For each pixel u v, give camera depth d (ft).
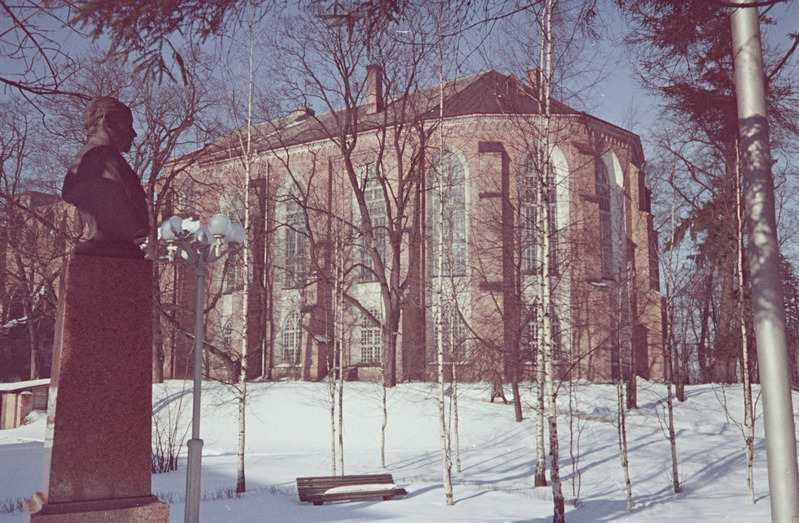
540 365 78.69
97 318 28.25
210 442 116.47
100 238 29.27
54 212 137.18
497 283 112.78
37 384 151.94
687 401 134.72
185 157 149.07
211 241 41.19
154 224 136.77
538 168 61.82
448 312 112.68
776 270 19.38
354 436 117.60
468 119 149.48
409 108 157.48
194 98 127.75
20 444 117.91
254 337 178.29
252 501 64.08
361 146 175.32
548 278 59.11
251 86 90.99
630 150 169.48
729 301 131.95
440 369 67.67
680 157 73.56
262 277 159.94
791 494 18.47
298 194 181.78
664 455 96.94
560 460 95.71
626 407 128.06
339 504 63.31
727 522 54.08
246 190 89.40
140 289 29.14
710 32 26.03
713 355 138.10
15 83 23.81
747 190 19.97
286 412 127.34
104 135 30.83
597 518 58.39
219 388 141.08
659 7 25.02
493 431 114.83
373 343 170.60
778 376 18.90
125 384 28.25
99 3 18.33
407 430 118.21
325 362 170.50
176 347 172.65
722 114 32.53
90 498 27.09
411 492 71.31
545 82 58.90
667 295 81.30
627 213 169.17
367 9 22.13
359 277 173.78
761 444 104.06
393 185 169.07
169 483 76.48
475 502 64.95
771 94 30.81
